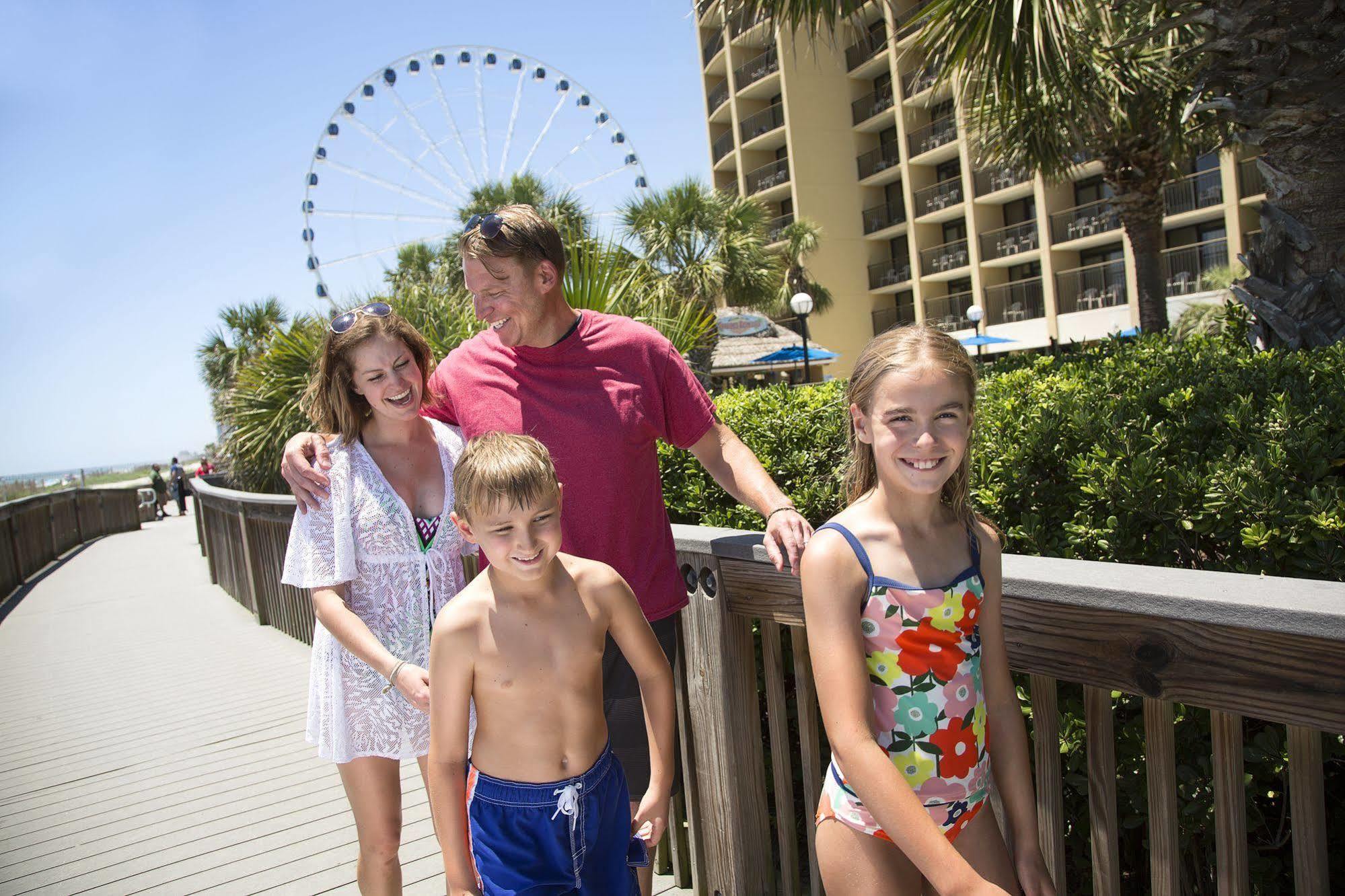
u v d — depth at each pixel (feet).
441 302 22.63
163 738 14.40
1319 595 3.73
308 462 6.45
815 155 106.01
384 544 6.41
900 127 100.42
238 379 32.27
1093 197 86.69
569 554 5.82
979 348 80.48
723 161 120.06
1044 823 4.99
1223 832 4.07
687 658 7.24
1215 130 26.32
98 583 33.12
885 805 4.09
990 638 4.74
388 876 6.66
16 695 17.79
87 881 9.57
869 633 4.50
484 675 5.11
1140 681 4.23
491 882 5.16
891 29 16.89
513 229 5.94
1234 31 11.85
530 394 6.39
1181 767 6.05
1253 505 6.07
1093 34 17.39
